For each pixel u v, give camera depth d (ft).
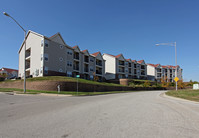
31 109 24.88
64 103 33.63
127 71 185.68
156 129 14.29
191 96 53.31
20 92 61.36
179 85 179.01
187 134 12.98
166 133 13.16
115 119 18.17
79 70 125.29
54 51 101.96
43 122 16.47
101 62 157.89
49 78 81.05
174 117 19.84
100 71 156.15
